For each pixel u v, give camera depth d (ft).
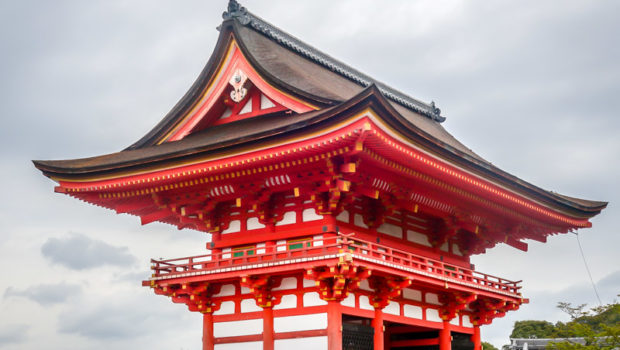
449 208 98.37
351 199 84.23
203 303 92.99
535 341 198.49
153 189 91.40
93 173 90.38
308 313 84.12
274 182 84.74
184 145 90.74
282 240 88.22
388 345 108.88
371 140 73.46
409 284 86.33
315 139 73.92
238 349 89.56
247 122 93.56
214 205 92.79
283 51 108.06
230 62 92.68
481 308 111.86
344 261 76.18
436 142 79.36
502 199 97.71
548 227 115.75
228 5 103.91
